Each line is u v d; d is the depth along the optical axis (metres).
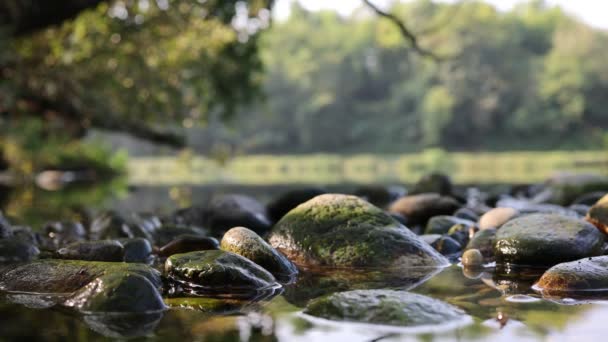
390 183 15.95
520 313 1.70
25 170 14.92
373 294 1.75
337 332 1.53
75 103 10.30
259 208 4.58
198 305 1.85
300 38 79.31
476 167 38.28
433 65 68.06
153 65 10.20
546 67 65.06
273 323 1.62
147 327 1.58
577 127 62.47
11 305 1.82
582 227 2.68
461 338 1.47
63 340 1.46
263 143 70.56
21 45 9.36
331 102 71.75
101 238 3.63
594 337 1.45
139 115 11.05
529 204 5.23
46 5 6.50
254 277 2.18
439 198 4.28
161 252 2.81
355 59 76.81
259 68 11.85
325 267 2.62
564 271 2.08
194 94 11.49
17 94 9.17
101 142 20.41
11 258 2.74
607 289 2.01
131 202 9.14
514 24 72.12
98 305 1.75
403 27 7.47
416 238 2.77
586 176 6.66
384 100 76.50
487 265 2.62
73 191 11.70
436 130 65.38
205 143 64.94
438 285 2.17
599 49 64.94
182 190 13.33
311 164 48.59
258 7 11.12
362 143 71.25
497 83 65.62
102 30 9.76
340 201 2.95
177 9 10.10
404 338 1.47
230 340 1.46
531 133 63.78
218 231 4.08
